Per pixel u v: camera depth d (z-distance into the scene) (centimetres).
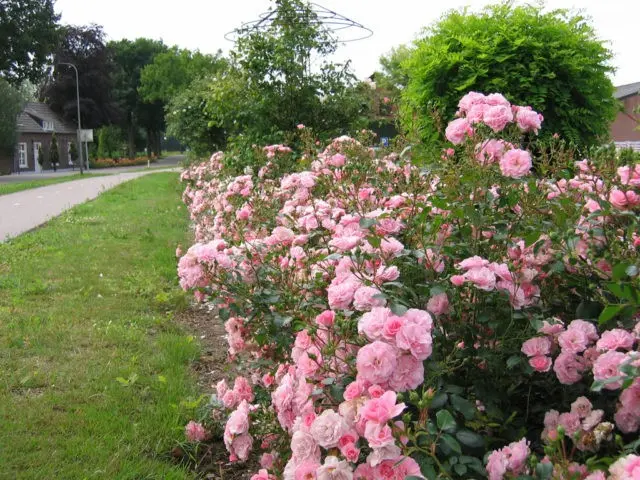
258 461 305
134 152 7569
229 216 467
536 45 578
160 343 465
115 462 295
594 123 605
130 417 344
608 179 241
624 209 225
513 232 244
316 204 330
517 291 213
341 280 226
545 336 212
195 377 410
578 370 201
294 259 296
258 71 848
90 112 5825
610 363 176
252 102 838
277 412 230
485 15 623
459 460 173
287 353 284
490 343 227
